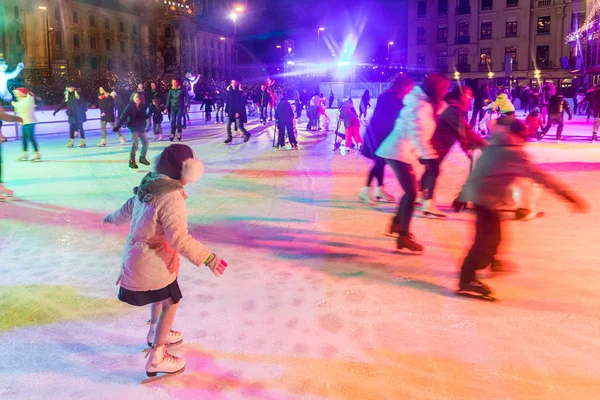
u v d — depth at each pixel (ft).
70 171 37.86
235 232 20.90
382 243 19.31
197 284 15.25
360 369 10.43
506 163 13.48
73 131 55.01
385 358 10.86
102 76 149.18
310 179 33.73
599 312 13.03
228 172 36.88
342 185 31.42
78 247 19.22
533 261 16.93
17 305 13.85
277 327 12.37
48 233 21.13
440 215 23.44
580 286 14.75
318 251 18.37
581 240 19.19
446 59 217.36
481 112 63.87
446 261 17.22
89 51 281.95
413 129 17.40
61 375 10.35
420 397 9.41
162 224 9.39
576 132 66.28
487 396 9.41
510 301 13.79
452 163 41.50
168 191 9.40
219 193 29.17
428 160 22.86
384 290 14.67
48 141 62.44
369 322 12.60
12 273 16.37
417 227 21.61
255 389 9.76
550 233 20.13
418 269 16.44
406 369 10.41
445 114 22.12
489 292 13.96
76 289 15.02
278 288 14.88
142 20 321.93
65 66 163.32
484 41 209.46
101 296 14.49
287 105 51.37
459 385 9.80
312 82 172.04
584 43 163.43
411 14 222.28
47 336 12.07
